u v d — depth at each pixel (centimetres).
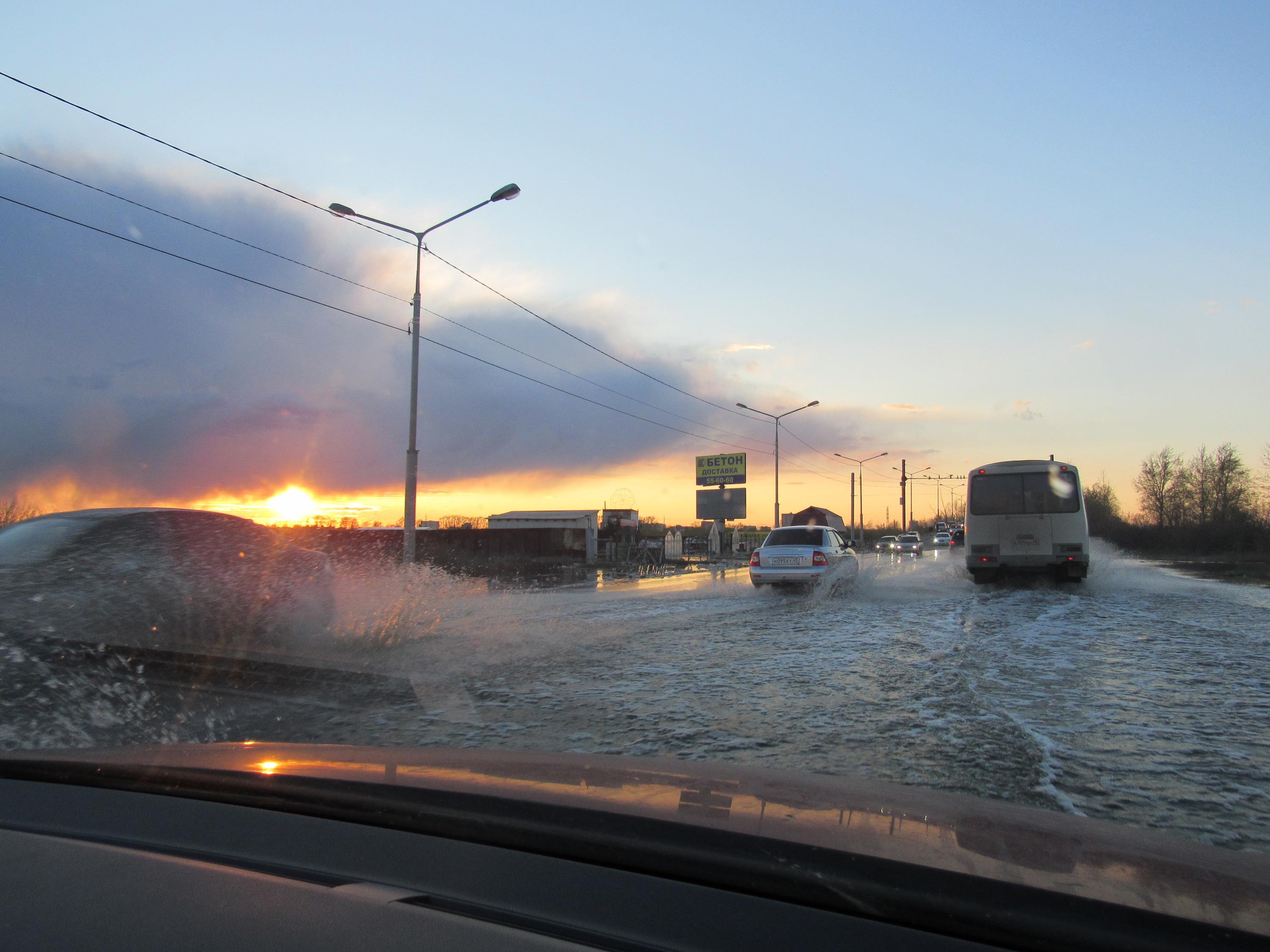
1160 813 371
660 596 1656
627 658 818
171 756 218
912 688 666
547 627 1027
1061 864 139
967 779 420
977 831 158
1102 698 626
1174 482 6444
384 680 671
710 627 1082
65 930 132
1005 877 127
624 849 146
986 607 1398
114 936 130
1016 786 409
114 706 541
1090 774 430
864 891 127
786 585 1720
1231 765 448
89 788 200
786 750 476
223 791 189
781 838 143
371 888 143
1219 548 4806
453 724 537
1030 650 878
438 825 165
